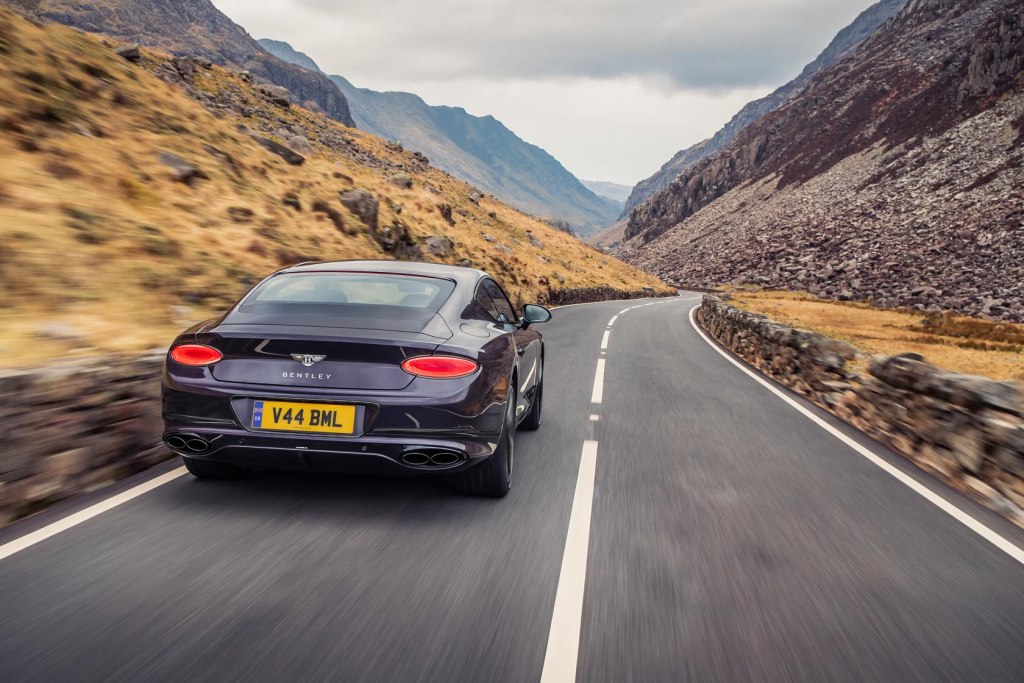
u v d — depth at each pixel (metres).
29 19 16.39
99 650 2.33
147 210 12.59
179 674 2.19
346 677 2.21
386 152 84.31
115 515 3.74
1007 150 95.00
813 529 3.93
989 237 73.94
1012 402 4.66
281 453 3.65
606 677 2.27
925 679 2.34
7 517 3.63
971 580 3.28
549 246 75.44
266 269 12.67
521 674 2.27
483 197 94.94
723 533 3.80
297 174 20.64
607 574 3.17
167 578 2.96
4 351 5.93
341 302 4.10
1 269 8.10
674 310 34.59
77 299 8.24
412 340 3.71
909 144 122.44
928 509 4.43
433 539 3.53
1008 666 2.46
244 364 3.67
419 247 23.83
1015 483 4.40
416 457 3.65
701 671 2.34
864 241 92.38
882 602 2.97
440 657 2.37
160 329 8.15
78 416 4.12
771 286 89.38
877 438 6.70
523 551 3.41
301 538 3.48
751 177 193.88
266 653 2.35
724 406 8.05
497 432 3.94
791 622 2.74
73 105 14.26
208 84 58.00
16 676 2.15
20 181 10.70
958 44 170.25
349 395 3.58
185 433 3.68
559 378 9.80
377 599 2.82
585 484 4.64
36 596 2.75
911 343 27.11
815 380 8.93
